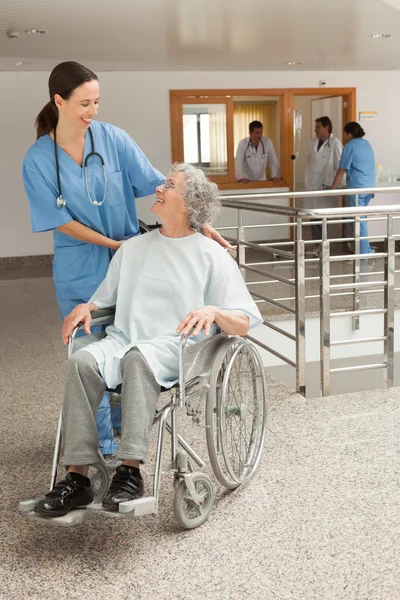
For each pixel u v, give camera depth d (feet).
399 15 17.54
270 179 31.32
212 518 7.51
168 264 7.90
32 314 19.21
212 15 17.02
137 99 29.17
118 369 7.18
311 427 10.06
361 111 31.35
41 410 11.19
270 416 10.55
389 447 9.25
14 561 6.81
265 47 22.72
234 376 10.83
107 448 9.14
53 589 6.32
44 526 7.47
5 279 25.91
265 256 27.94
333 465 8.73
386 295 12.63
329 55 25.25
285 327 17.33
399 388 11.81
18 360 14.32
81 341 8.05
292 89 30.63
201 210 7.84
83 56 23.73
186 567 6.59
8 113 28.02
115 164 8.90
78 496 6.88
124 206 9.07
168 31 19.06
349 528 7.18
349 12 17.13
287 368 17.60
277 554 6.75
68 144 8.52
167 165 29.91
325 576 6.35
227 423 8.48
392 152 31.89
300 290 11.80
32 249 29.07
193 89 29.58
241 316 7.54
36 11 16.07
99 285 8.63
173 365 7.41
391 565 6.49
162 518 7.57
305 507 7.66
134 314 7.81
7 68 26.89
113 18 17.03
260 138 30.45
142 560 6.75
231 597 6.09
